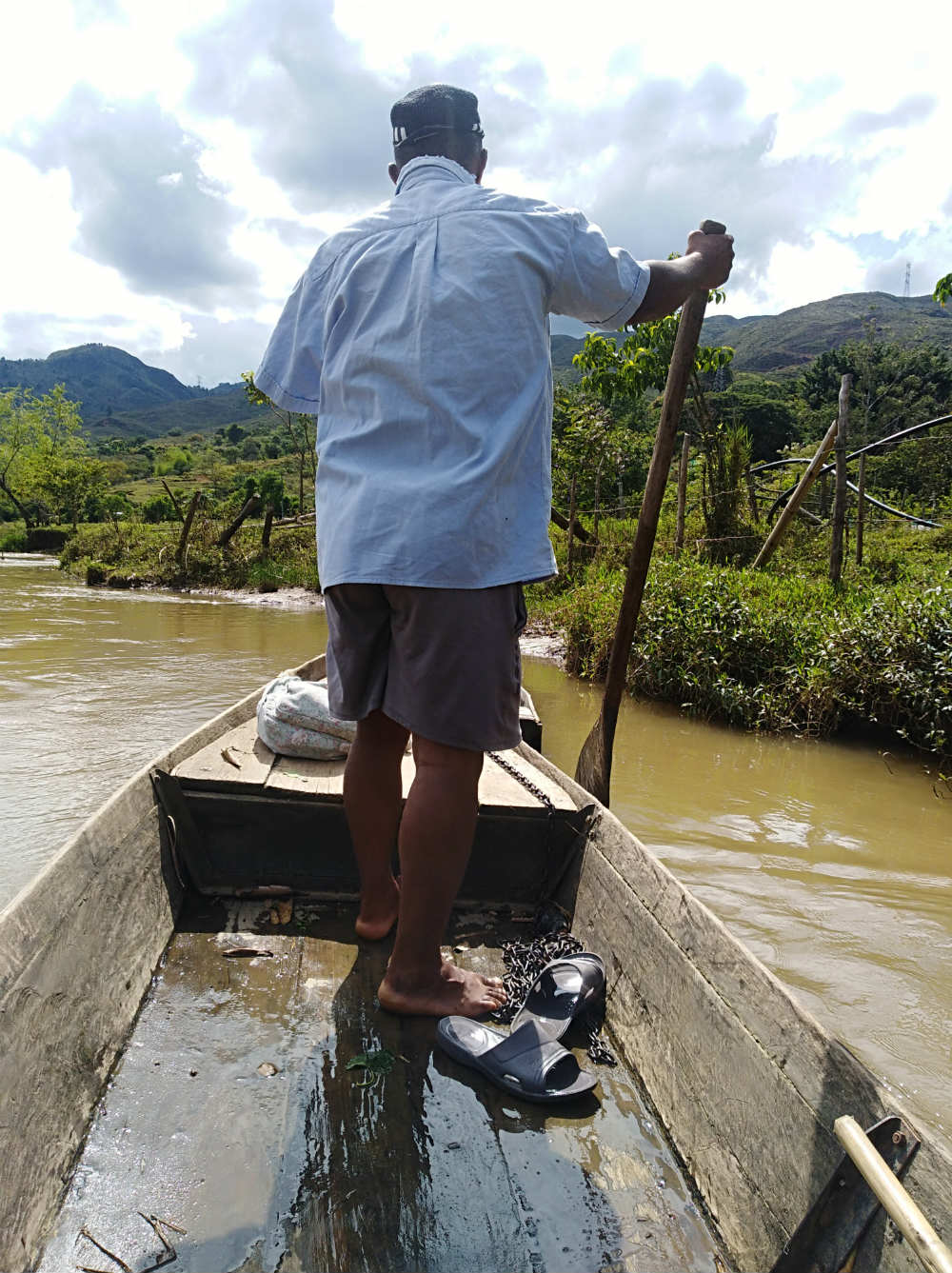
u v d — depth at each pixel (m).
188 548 18.52
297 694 2.94
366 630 1.80
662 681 6.89
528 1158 1.60
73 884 1.82
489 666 1.71
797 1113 1.38
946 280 6.68
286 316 2.02
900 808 4.73
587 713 6.69
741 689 6.50
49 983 1.60
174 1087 1.70
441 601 1.65
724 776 5.21
